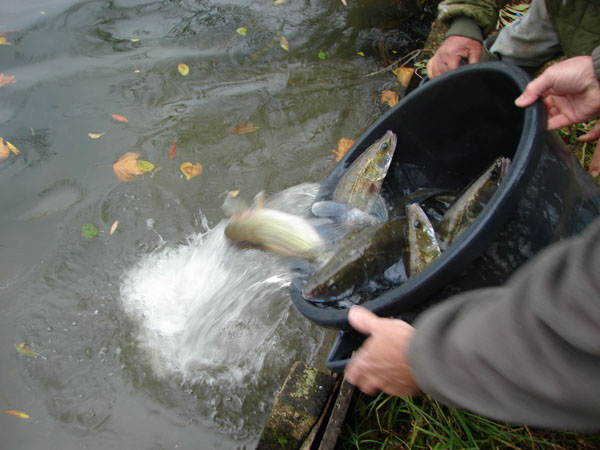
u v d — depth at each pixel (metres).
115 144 3.43
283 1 4.61
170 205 3.09
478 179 2.09
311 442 1.90
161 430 2.22
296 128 3.55
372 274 2.12
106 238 2.92
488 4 2.54
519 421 0.79
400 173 2.51
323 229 2.39
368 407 2.04
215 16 4.46
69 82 3.86
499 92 1.93
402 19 4.43
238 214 2.63
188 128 3.54
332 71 3.96
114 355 2.46
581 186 1.72
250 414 2.24
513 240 1.44
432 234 2.06
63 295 2.68
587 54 2.36
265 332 2.46
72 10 4.47
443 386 0.86
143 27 4.35
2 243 2.89
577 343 0.66
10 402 2.31
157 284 2.72
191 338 2.50
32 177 3.21
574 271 0.68
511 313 0.75
